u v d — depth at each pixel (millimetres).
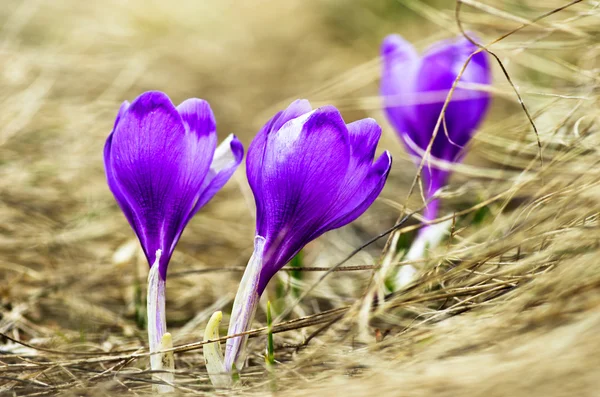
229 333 583
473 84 658
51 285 699
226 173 596
